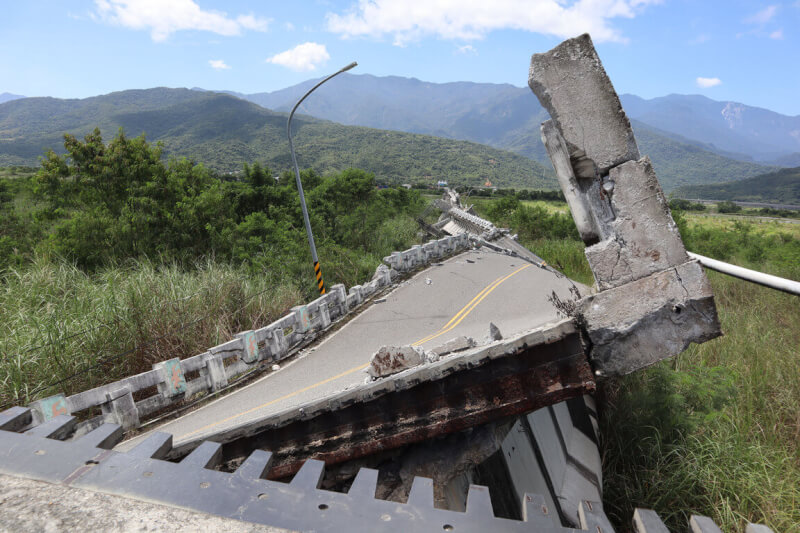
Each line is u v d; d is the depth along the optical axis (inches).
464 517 54.3
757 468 202.2
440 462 139.2
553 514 149.9
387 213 1065.5
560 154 132.4
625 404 236.8
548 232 1240.8
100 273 453.4
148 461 66.4
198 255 599.8
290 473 144.2
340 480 147.0
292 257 609.6
